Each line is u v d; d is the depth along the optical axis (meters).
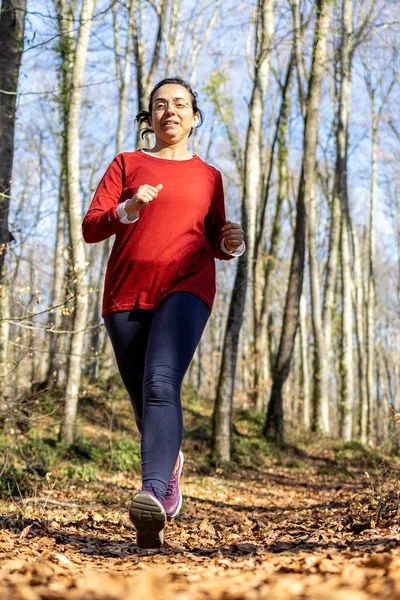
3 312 11.02
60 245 20.89
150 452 3.23
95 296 30.44
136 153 3.70
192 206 3.51
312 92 18.98
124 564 3.38
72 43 13.96
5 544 3.90
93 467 12.06
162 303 3.45
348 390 22.58
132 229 3.49
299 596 2.30
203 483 12.19
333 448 20.16
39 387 14.77
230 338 15.35
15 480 8.09
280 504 9.79
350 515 6.24
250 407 27.08
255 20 17.30
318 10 18.36
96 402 17.58
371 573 2.53
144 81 17.42
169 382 3.29
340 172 23.19
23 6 9.79
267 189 23.73
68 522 5.91
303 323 31.81
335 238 23.55
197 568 3.15
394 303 52.19
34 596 2.30
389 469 7.65
